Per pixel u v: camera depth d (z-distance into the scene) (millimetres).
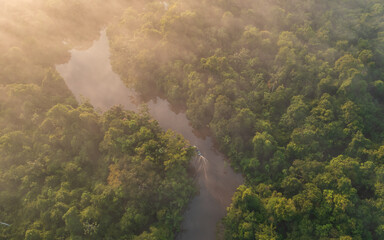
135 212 98562
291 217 93875
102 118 123062
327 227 88688
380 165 101562
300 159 111562
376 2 177250
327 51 144750
